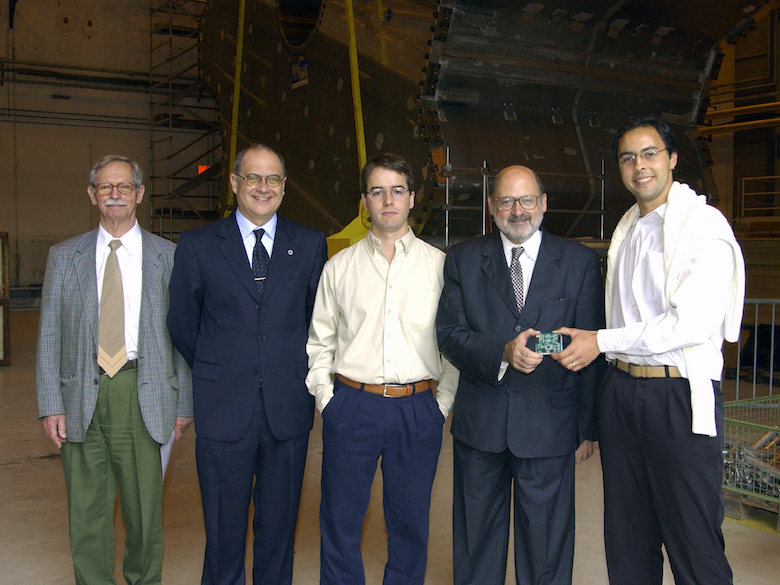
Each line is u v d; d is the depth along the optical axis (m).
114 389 2.45
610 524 2.29
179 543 3.23
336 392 2.46
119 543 3.24
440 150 5.86
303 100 7.53
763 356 7.41
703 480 2.06
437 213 5.87
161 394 2.49
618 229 2.36
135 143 14.76
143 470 2.49
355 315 2.44
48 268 2.47
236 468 2.47
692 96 7.41
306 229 2.63
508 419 2.36
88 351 2.42
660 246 2.16
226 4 9.41
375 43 6.35
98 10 14.21
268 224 2.54
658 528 2.27
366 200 2.41
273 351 2.48
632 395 2.16
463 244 2.51
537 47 6.26
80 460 2.48
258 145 2.48
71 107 14.15
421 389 2.47
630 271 2.25
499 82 6.17
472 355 2.31
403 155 6.12
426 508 2.48
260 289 2.51
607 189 6.74
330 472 2.45
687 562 2.11
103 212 2.42
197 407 2.47
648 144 2.15
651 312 2.16
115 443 2.47
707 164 7.57
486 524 2.50
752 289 7.17
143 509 2.50
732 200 11.05
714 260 2.03
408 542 2.50
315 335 2.56
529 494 2.38
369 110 6.46
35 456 4.54
